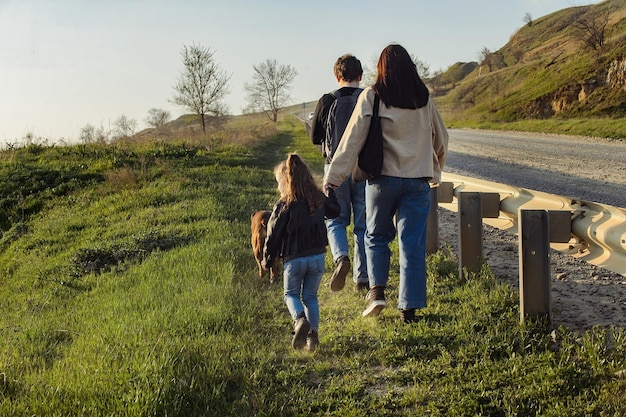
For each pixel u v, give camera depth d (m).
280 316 5.77
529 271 4.75
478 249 6.20
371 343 4.84
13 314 7.39
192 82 37.09
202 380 4.26
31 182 16.98
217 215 11.21
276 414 3.83
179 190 14.45
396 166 4.94
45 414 3.92
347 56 6.22
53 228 12.55
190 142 23.91
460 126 54.56
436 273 6.45
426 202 5.05
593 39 55.06
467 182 7.33
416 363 4.33
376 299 5.13
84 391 4.07
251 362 4.63
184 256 8.27
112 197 14.82
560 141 28.64
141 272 7.91
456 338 4.65
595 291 5.77
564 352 4.14
